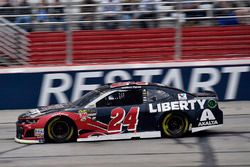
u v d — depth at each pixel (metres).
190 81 30.61
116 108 19.97
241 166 14.88
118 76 30.25
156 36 32.41
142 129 20.03
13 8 31.33
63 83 30.03
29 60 31.08
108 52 31.83
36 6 31.48
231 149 17.70
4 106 29.84
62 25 31.89
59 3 31.45
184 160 15.87
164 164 15.30
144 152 17.34
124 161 15.85
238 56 32.12
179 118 20.20
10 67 30.17
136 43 32.19
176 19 31.56
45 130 19.55
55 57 31.42
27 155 17.31
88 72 30.09
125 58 31.67
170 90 20.50
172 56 31.89
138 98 20.22
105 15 32.03
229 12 32.94
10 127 25.22
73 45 31.80
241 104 30.09
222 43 32.41
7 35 31.17
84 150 17.97
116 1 32.81
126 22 32.53
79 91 30.08
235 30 32.81
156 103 20.19
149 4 32.06
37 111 20.39
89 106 19.91
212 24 32.81
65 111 19.77
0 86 29.83
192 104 20.28
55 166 15.36
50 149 18.33
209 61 30.67
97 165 15.34
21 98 29.91
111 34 32.28
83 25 32.19
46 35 31.77
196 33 32.56
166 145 18.61
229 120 25.58
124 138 19.91
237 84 30.80
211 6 32.66
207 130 22.30
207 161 15.68
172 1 32.81
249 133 21.41
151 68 30.39
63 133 19.75
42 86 29.97
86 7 32.09
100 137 19.81
